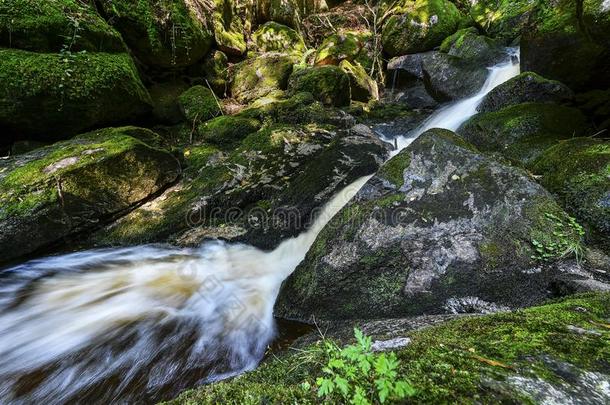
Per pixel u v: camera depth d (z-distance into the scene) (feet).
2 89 16.87
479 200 10.98
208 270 14.35
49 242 14.26
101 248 15.25
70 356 9.89
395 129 30.07
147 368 9.54
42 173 14.55
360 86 35.50
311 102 26.94
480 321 6.05
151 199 17.47
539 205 10.66
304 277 11.36
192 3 30.27
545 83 20.95
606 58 18.49
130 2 24.67
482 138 19.93
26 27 18.60
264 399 4.47
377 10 47.70
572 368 4.43
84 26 20.79
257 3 41.32
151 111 24.90
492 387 4.10
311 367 5.67
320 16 47.44
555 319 5.78
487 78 30.14
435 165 12.13
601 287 8.39
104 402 8.51
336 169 17.83
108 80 20.42
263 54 35.24
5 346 10.16
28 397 8.59
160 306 12.23
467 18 39.86
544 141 17.24
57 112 18.75
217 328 11.19
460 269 9.93
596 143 14.14
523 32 23.47
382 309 10.02
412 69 38.55
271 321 11.34
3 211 13.24
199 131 24.50
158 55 27.07
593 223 11.21
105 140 17.40
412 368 4.55
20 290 12.75
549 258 9.80
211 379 9.17
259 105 27.89
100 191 15.55
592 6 17.97
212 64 32.58
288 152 19.89
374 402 3.94
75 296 12.59
